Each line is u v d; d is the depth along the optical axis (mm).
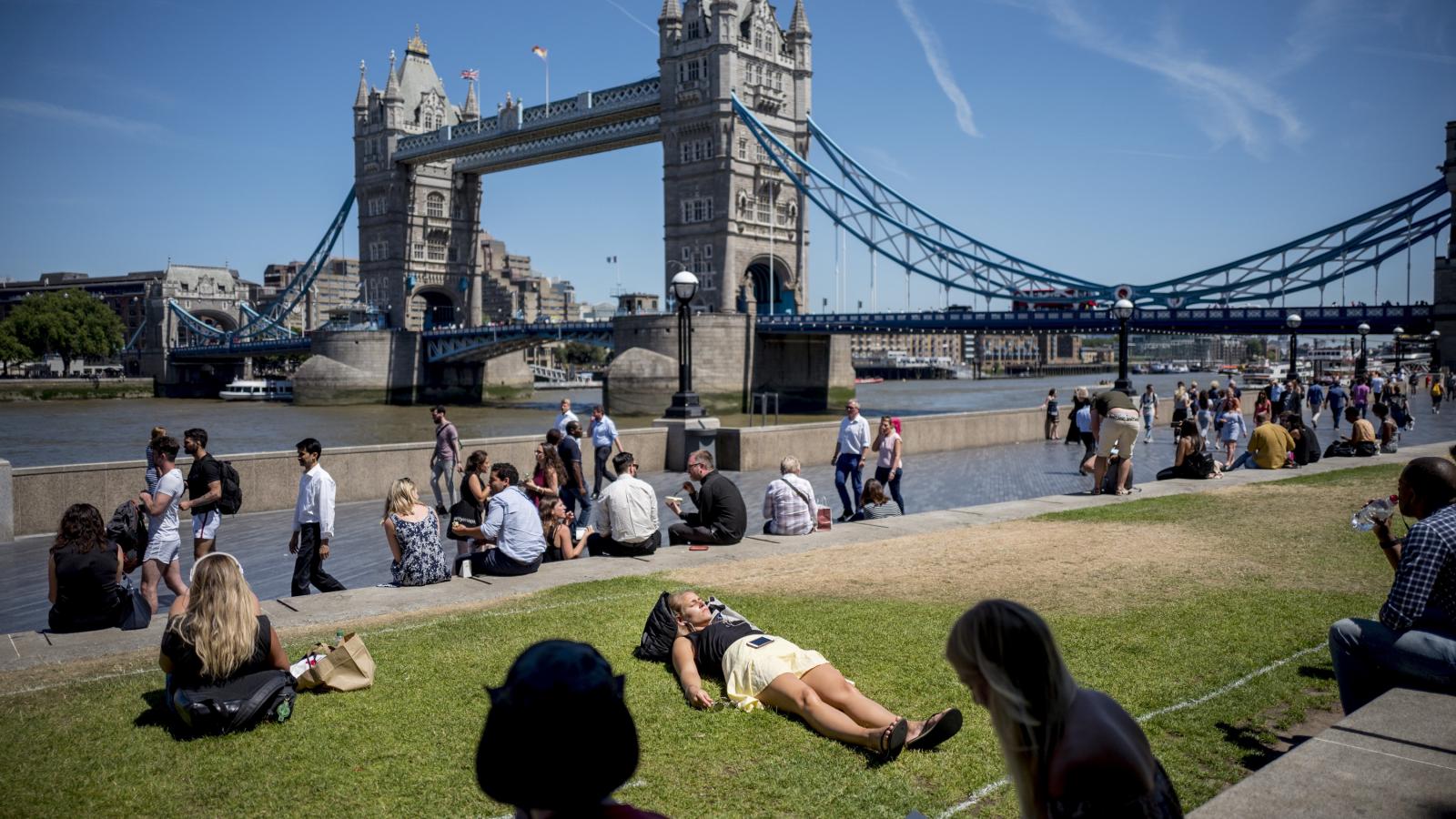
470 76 169250
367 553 16391
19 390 165500
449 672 7902
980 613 3324
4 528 17203
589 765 2561
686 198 124438
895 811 5652
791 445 27844
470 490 14219
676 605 7973
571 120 133375
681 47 123812
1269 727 6848
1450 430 38812
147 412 126250
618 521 13055
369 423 101125
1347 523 14734
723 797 5809
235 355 172875
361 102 163125
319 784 5984
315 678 7477
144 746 6555
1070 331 94062
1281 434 21969
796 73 130750
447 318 171125
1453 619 6105
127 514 11266
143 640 9172
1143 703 7195
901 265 110750
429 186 160625
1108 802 3178
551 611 9828
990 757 6352
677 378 107500
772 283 122938
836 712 6715
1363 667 6480
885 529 14875
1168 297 92062
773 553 13086
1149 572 11516
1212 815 4750
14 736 6727
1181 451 20734
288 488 20719
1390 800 4863
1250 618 9422
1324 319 82500
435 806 5715
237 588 6895
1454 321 78438
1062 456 31078
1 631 11828
